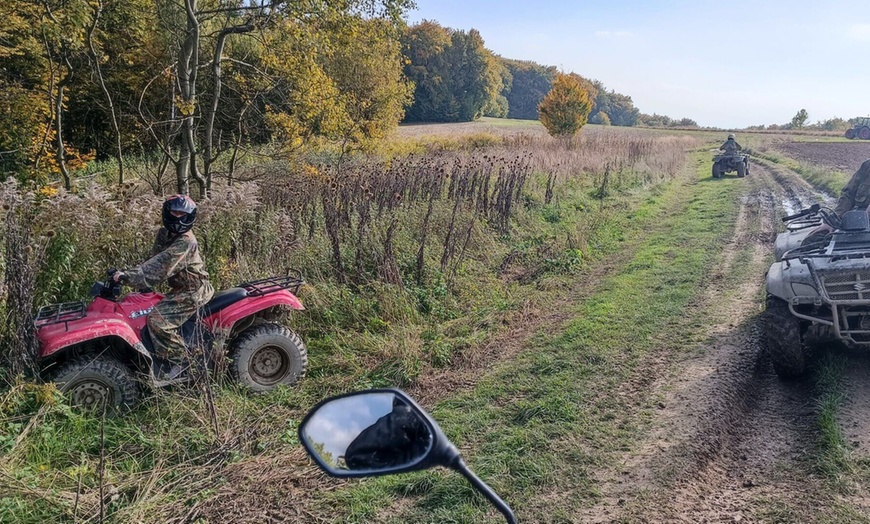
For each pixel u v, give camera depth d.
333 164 16.62
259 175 12.39
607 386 5.61
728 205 16.38
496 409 5.28
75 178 12.98
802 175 23.77
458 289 8.58
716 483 4.10
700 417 4.85
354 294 8.00
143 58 15.05
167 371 5.34
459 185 13.43
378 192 12.20
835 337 5.49
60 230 6.27
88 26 10.49
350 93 17.61
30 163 12.99
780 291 5.38
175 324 5.34
